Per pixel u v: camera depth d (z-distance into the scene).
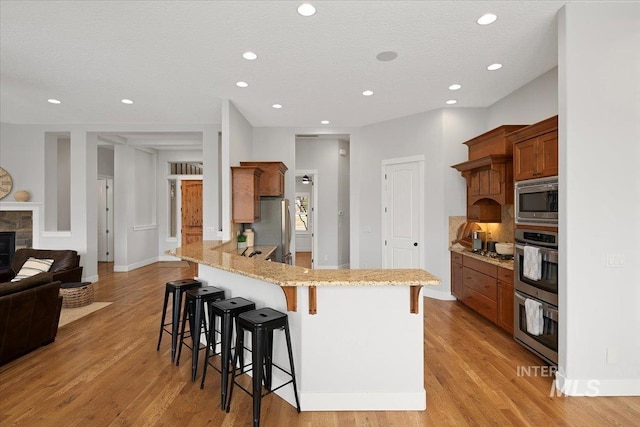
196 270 3.81
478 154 4.65
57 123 5.94
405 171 5.55
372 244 5.99
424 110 5.21
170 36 2.91
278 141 6.20
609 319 2.50
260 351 2.16
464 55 3.35
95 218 6.33
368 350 2.37
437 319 4.27
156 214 8.89
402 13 2.61
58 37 2.91
